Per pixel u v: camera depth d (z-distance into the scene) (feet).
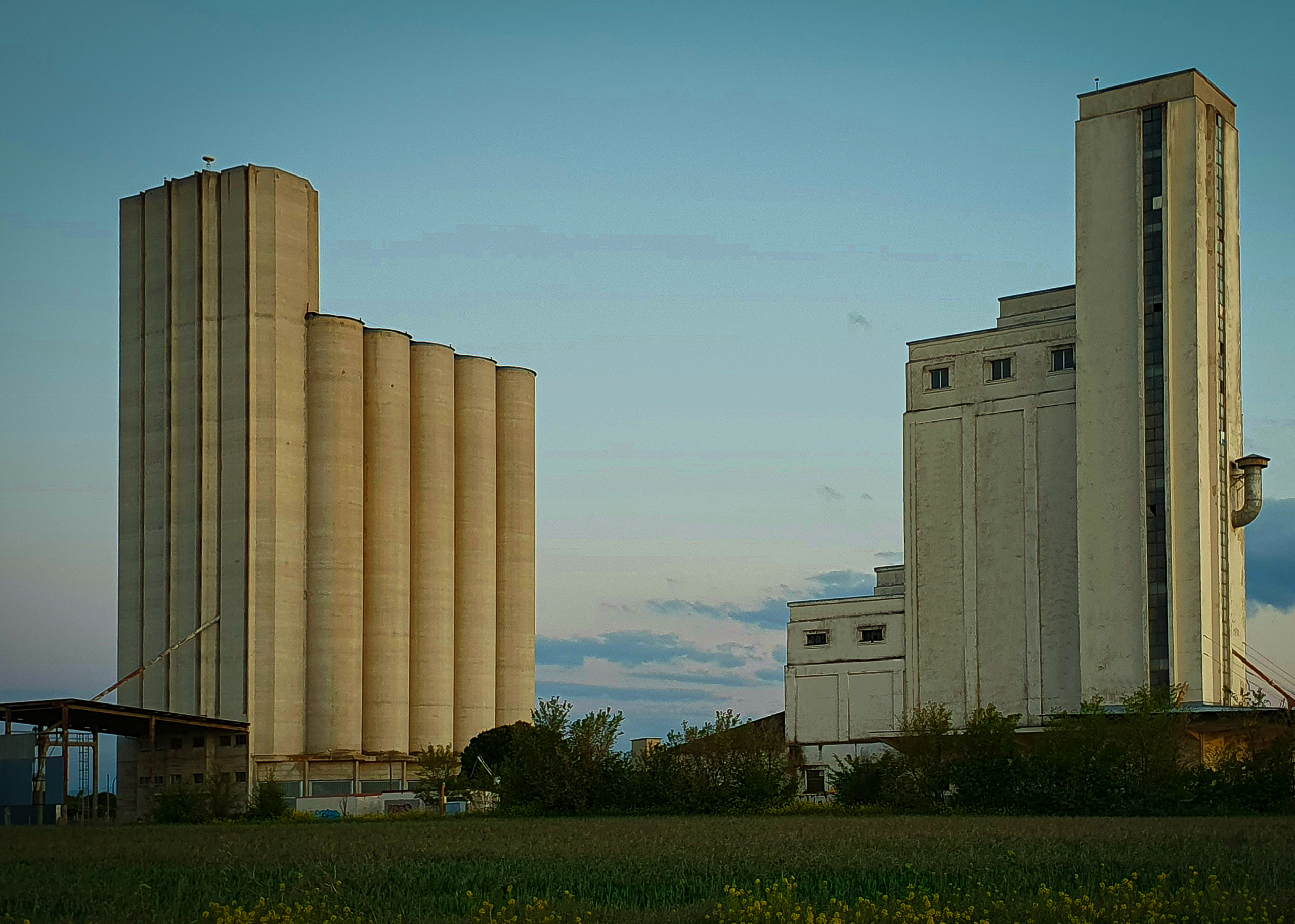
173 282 467.52
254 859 155.94
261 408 453.17
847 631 395.75
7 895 120.06
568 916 95.40
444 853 160.45
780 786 303.27
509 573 523.29
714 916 92.32
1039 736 294.66
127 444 469.98
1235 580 356.38
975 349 387.34
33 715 368.27
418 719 475.72
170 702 444.96
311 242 481.46
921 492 390.01
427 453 489.67
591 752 307.99
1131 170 362.12
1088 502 358.02
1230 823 209.05
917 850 149.38
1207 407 352.28
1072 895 104.83
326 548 456.45
